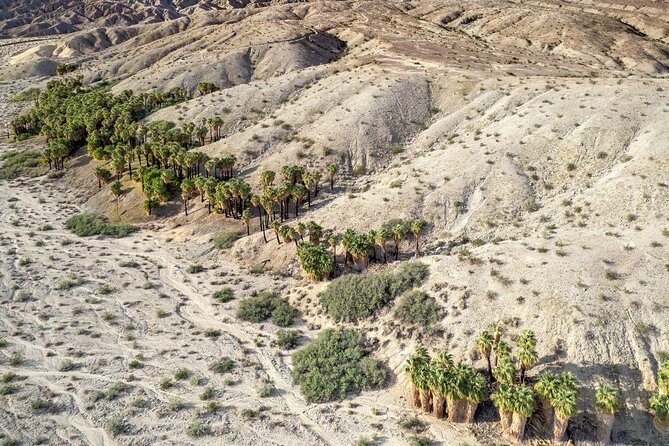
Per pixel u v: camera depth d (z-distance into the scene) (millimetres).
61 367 50094
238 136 95938
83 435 42344
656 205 56281
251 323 57969
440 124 88625
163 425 43500
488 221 64312
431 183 71938
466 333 46750
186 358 52000
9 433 42188
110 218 85688
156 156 92312
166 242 77312
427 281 54156
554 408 38500
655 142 64875
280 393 47375
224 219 79312
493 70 109000
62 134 111750
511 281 49625
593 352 41781
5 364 50500
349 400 45969
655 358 40938
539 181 67688
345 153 86062
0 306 60344
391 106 94188
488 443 39625
